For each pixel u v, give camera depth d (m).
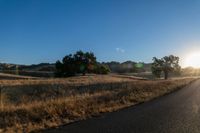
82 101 16.64
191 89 35.25
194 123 11.76
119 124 11.52
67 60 110.12
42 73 119.25
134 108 16.48
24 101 20.03
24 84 36.03
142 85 33.03
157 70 132.62
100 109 15.22
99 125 11.31
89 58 111.75
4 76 74.56
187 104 18.70
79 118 12.84
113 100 18.83
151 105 18.00
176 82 48.25
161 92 28.39
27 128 10.55
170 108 16.58
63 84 36.91
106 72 119.31
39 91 30.53
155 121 12.20
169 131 10.24
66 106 14.27
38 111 12.95
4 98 22.31
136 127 10.92
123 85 34.16
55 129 10.59
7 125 10.98
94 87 34.22
